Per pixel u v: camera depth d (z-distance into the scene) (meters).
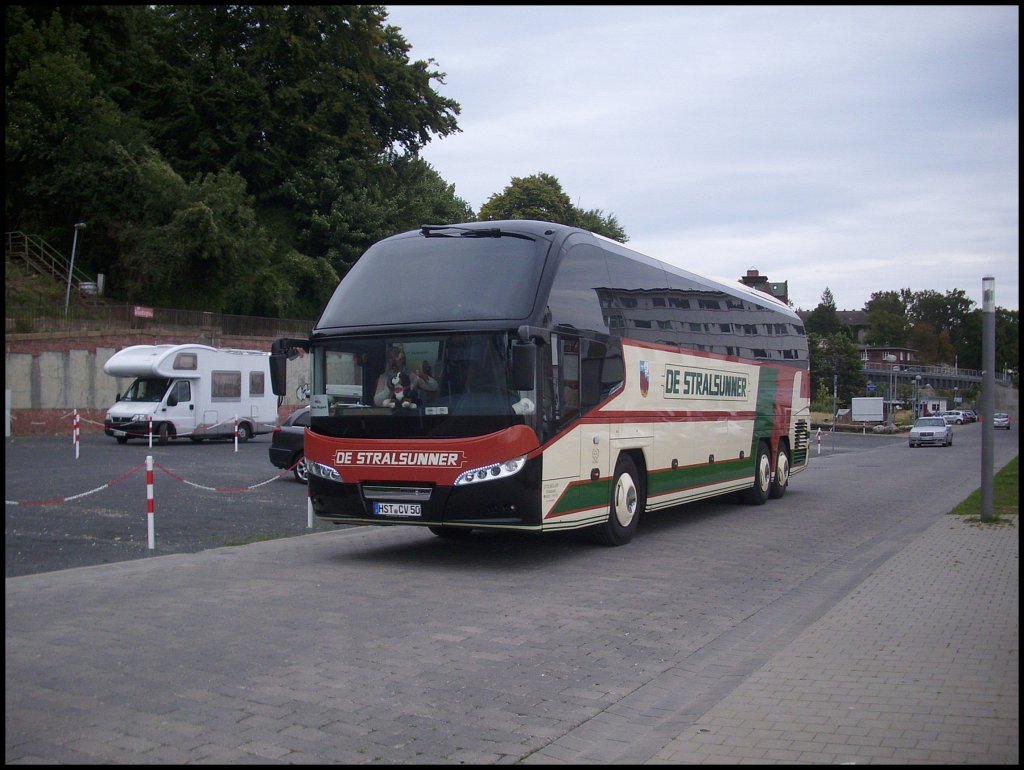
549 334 11.33
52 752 5.11
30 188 48.28
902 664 6.93
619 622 8.66
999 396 99.25
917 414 100.19
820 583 10.91
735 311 18.58
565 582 10.57
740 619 8.97
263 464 25.89
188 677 6.53
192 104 52.78
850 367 91.88
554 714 6.03
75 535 13.33
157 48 54.78
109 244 50.47
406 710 5.98
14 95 48.22
